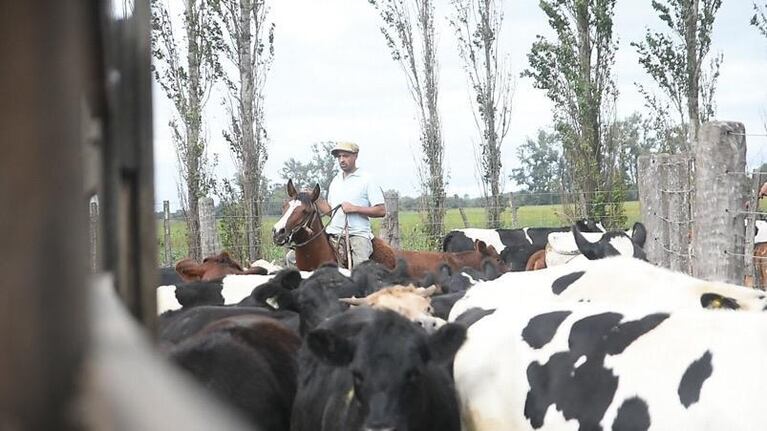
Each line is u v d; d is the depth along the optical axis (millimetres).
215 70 25828
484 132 33156
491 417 5430
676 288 6113
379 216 14141
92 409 381
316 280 7816
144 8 763
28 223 368
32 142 371
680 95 35281
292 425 6176
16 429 363
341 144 14320
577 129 30828
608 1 31328
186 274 13359
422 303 6891
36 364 368
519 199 34906
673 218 11461
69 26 389
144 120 760
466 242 19516
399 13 32281
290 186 13781
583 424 4738
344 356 5477
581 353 4965
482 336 5727
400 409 5211
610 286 6371
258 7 26594
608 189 30672
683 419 4223
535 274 6949
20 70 370
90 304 388
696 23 34750
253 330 6621
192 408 404
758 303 5809
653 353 4590
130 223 764
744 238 8961
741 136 8906
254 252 23328
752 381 4066
